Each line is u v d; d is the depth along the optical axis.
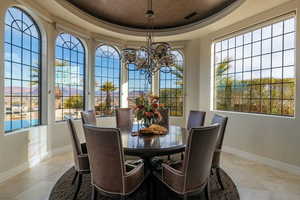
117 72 5.58
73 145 2.31
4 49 2.76
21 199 2.21
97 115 5.12
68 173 2.96
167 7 3.86
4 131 2.76
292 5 3.10
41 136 3.57
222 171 3.11
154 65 3.23
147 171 2.34
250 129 3.76
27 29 3.39
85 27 4.42
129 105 5.70
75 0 3.59
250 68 3.92
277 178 2.86
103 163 1.80
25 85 3.36
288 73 3.27
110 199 2.24
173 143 2.23
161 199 2.28
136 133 2.78
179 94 5.59
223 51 4.52
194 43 5.21
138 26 4.95
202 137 1.77
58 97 4.13
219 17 3.89
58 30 3.95
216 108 4.73
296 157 3.04
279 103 3.40
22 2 2.99
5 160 2.75
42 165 3.29
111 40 5.19
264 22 3.52
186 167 1.80
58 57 4.12
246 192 2.43
